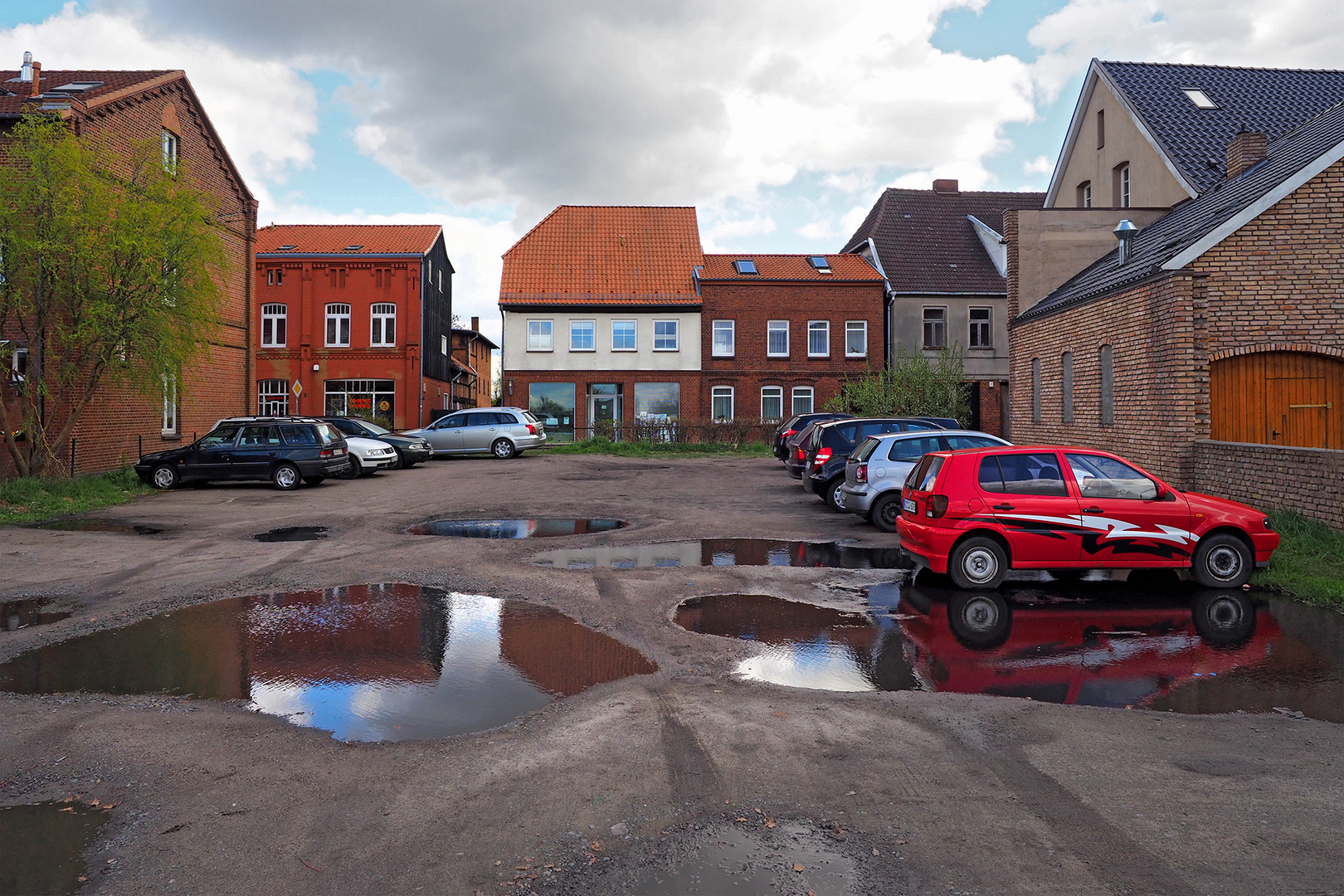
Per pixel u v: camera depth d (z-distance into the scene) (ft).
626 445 104.37
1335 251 45.96
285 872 11.05
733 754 14.78
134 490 58.95
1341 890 10.55
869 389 98.17
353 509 49.11
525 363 120.67
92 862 11.32
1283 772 14.05
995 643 21.93
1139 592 27.58
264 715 16.80
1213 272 46.24
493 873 11.02
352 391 122.31
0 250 51.80
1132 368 51.31
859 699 17.71
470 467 81.46
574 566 32.01
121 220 52.31
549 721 16.38
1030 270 71.00
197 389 78.74
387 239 129.29
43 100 58.44
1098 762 14.44
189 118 75.46
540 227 130.72
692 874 10.95
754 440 108.37
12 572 30.91
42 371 56.39
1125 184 76.84
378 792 13.33
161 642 21.91
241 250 86.48
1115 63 78.89
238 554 34.47
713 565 32.22
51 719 16.63
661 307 120.67
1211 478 42.27
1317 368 46.73
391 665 19.92
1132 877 10.85
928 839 11.84
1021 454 28.58
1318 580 27.17
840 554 34.71
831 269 124.77
